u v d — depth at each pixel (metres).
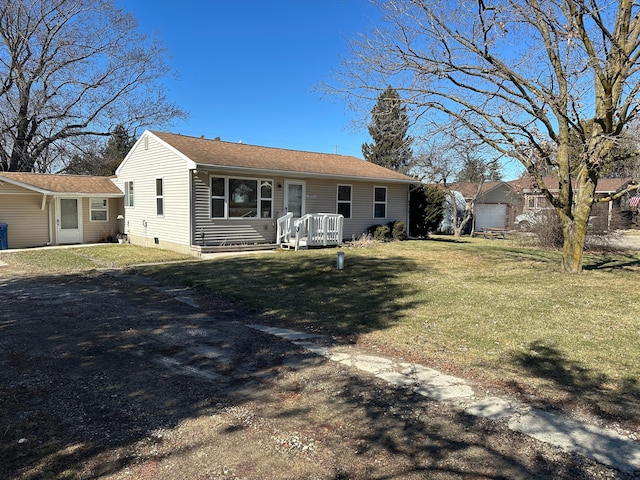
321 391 3.81
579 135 9.13
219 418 3.30
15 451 2.80
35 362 4.46
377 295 7.58
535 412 3.38
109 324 5.93
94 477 2.54
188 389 3.85
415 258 12.48
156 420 3.26
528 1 8.39
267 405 3.54
